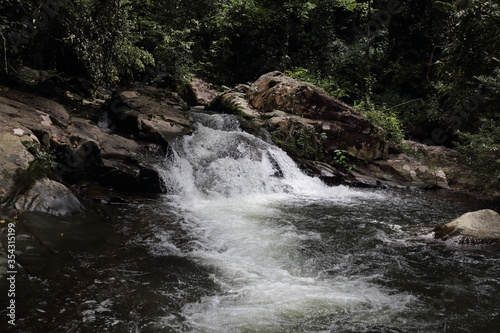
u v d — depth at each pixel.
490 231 5.07
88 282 3.46
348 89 13.82
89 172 5.95
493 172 8.48
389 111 12.35
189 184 6.61
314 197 7.20
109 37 8.66
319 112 9.31
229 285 3.74
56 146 5.71
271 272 4.07
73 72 10.12
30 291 3.13
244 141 7.94
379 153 9.23
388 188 8.32
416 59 15.49
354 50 14.95
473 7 6.98
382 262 4.46
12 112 5.99
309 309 3.39
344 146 9.02
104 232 4.55
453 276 4.15
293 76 13.31
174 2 14.18
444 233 5.18
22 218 4.16
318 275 4.07
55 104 7.17
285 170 7.90
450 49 7.62
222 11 15.23
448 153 9.98
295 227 5.47
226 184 6.91
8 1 7.10
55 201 4.61
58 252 3.82
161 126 7.43
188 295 3.49
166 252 4.32
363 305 3.50
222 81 15.01
